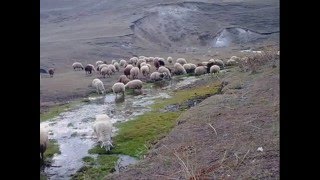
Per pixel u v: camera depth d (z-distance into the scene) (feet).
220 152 29.45
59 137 44.39
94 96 69.92
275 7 180.65
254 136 31.50
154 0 215.10
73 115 55.83
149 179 27.22
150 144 38.09
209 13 178.60
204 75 82.79
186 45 155.43
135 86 73.00
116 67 97.86
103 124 39.34
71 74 97.76
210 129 35.99
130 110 55.98
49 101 67.51
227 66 93.04
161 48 149.38
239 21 166.91
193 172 26.07
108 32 157.69
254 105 41.42
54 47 135.23
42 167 34.24
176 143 34.12
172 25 168.55
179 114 49.60
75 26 183.83
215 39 155.63
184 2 186.09
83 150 38.78
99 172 32.14
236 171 25.62
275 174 24.09
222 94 51.57
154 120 47.70
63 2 265.34
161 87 73.77
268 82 50.70
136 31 162.20
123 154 36.45
